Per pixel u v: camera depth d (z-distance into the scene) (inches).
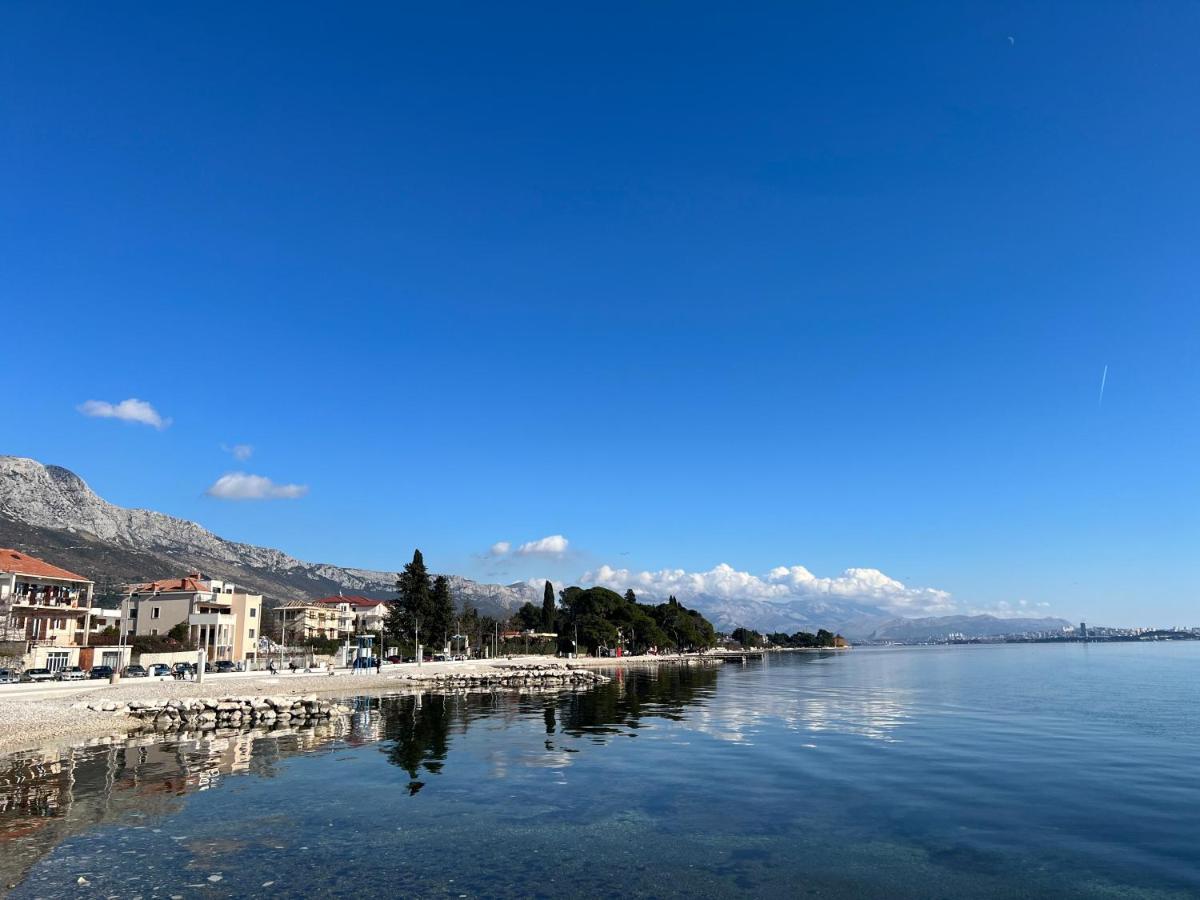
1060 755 1307.8
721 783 1058.7
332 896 613.6
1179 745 1427.2
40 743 1487.5
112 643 4402.1
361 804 928.9
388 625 5861.2
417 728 1745.8
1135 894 620.4
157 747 1425.9
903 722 1841.8
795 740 1508.4
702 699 2618.1
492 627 7623.0
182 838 775.7
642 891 628.4
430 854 724.7
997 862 702.5
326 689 2915.8
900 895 619.8
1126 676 4050.2
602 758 1282.0
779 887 637.3
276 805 922.7
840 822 842.2
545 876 663.8
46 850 732.7
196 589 5413.4
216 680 3009.4
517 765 1213.7
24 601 3895.2
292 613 7298.2
